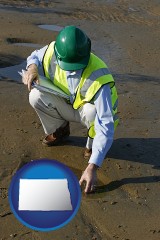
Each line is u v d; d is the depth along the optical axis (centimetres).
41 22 941
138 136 475
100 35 884
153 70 709
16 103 530
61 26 927
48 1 1130
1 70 645
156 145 460
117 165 420
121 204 369
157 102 574
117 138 468
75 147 443
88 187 365
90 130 402
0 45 756
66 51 362
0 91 561
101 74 375
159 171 417
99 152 358
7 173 396
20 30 861
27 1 1105
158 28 988
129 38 883
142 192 387
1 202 359
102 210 360
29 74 383
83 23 967
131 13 1099
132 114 530
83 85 379
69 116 416
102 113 368
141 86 627
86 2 1166
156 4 1209
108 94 371
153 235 339
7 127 472
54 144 443
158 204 374
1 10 998
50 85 390
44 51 404
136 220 353
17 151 431
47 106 407
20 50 743
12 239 324
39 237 328
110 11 1098
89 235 333
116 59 746
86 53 367
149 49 823
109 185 392
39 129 474
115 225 346
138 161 429
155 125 506
